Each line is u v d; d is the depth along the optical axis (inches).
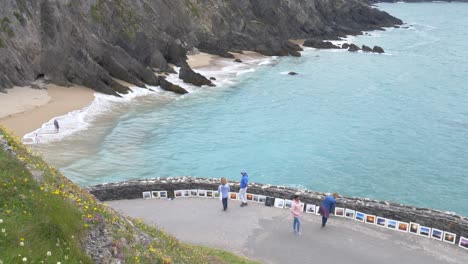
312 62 4020.7
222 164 1742.1
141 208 1072.2
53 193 542.9
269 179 1622.8
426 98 2849.4
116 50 2997.0
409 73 3595.0
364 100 2778.1
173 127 2159.2
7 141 628.1
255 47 4441.4
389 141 2070.6
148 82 2955.2
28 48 2600.9
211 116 2364.7
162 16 4057.6
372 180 1646.2
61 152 1742.1
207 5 4734.3
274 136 2090.3
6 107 2174.0
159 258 581.6
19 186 518.9
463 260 842.2
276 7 5398.6
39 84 2620.6
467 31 6171.3
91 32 3051.2
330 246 888.3
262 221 996.6
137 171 1626.5
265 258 845.2
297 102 2696.9
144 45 3312.0
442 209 1445.6
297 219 925.8
